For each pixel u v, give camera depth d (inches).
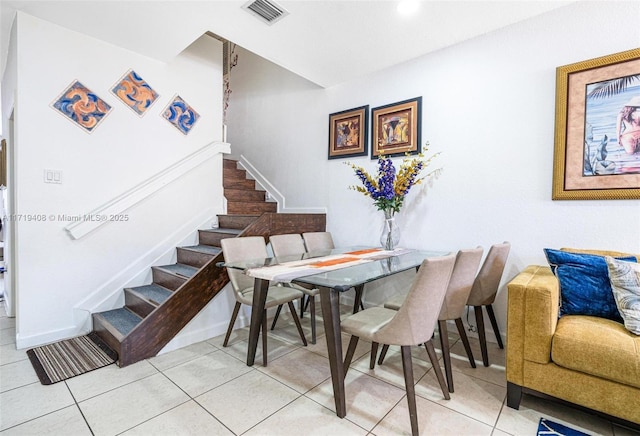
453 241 110.2
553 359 62.1
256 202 160.9
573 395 60.3
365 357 92.6
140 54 118.5
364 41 108.0
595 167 85.0
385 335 61.7
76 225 102.5
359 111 135.3
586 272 74.2
